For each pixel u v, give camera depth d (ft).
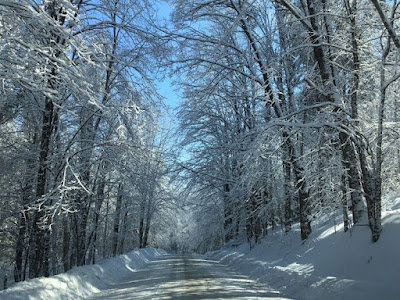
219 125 80.18
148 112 43.75
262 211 61.46
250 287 34.96
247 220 75.82
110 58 41.60
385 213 31.58
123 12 40.98
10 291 25.09
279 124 33.35
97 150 43.88
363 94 36.22
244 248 77.92
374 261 25.84
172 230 171.42
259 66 54.24
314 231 47.88
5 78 22.76
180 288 34.27
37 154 41.24
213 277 43.80
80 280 34.88
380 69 30.17
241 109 78.18
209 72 59.31
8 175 45.62
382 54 30.17
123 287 37.86
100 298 31.07
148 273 52.60
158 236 157.79
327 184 34.19
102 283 40.04
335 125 30.50
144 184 48.62
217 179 81.10
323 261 32.83
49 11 32.09
